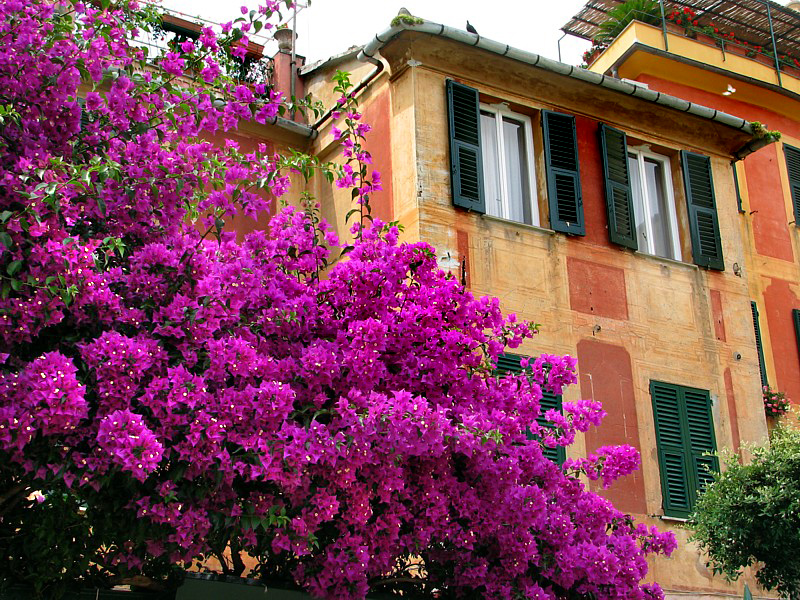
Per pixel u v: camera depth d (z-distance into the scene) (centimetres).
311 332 733
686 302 1336
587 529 824
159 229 678
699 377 1304
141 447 546
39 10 672
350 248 764
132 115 717
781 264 1636
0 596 645
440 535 727
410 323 726
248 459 617
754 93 1772
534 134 1313
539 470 793
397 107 1238
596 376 1220
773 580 1075
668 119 1407
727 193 1447
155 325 629
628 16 1873
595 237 1289
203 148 734
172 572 732
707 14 1916
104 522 638
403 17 1186
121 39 741
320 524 700
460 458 758
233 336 657
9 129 645
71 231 655
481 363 781
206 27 774
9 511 653
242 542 680
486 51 1243
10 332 568
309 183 1394
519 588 742
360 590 681
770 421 1485
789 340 1588
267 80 1579
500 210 1252
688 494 1230
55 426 541
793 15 1903
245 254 714
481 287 1173
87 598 698
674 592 1172
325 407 680
